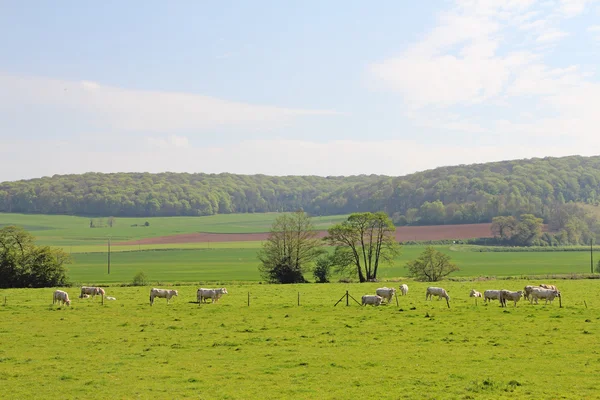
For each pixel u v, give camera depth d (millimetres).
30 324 39500
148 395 22438
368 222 89312
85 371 26359
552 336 33281
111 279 104000
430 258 87500
